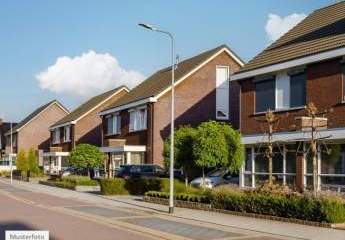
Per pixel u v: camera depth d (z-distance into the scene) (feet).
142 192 109.29
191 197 79.92
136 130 144.77
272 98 89.45
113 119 163.73
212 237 51.06
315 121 75.36
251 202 67.05
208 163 84.84
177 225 60.13
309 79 81.71
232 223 61.00
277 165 87.51
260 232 54.08
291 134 82.89
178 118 137.49
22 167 206.59
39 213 73.72
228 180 99.14
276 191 66.90
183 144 90.58
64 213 73.97
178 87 138.31
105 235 52.01
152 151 135.13
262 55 95.96
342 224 55.93
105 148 153.69
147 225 60.29
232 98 142.41
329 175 77.25
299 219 59.72
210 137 84.94
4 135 323.78
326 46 79.15
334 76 77.51
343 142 75.77
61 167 216.13
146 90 150.10
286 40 95.35
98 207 82.89
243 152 88.84
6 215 70.44
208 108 140.46
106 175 146.92
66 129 217.77
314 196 59.88
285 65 84.94
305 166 81.66
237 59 142.92
